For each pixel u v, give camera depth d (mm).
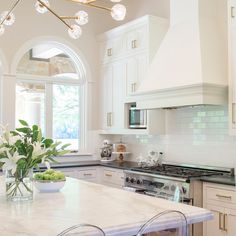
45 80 5461
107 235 1550
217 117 4027
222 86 3562
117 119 5230
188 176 3428
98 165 5121
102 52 5668
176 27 4203
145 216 1766
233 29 3535
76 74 5828
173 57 4016
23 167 2180
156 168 4230
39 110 5477
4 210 1932
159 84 3969
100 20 5863
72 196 2344
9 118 5004
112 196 2336
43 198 2275
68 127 5730
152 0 5168
